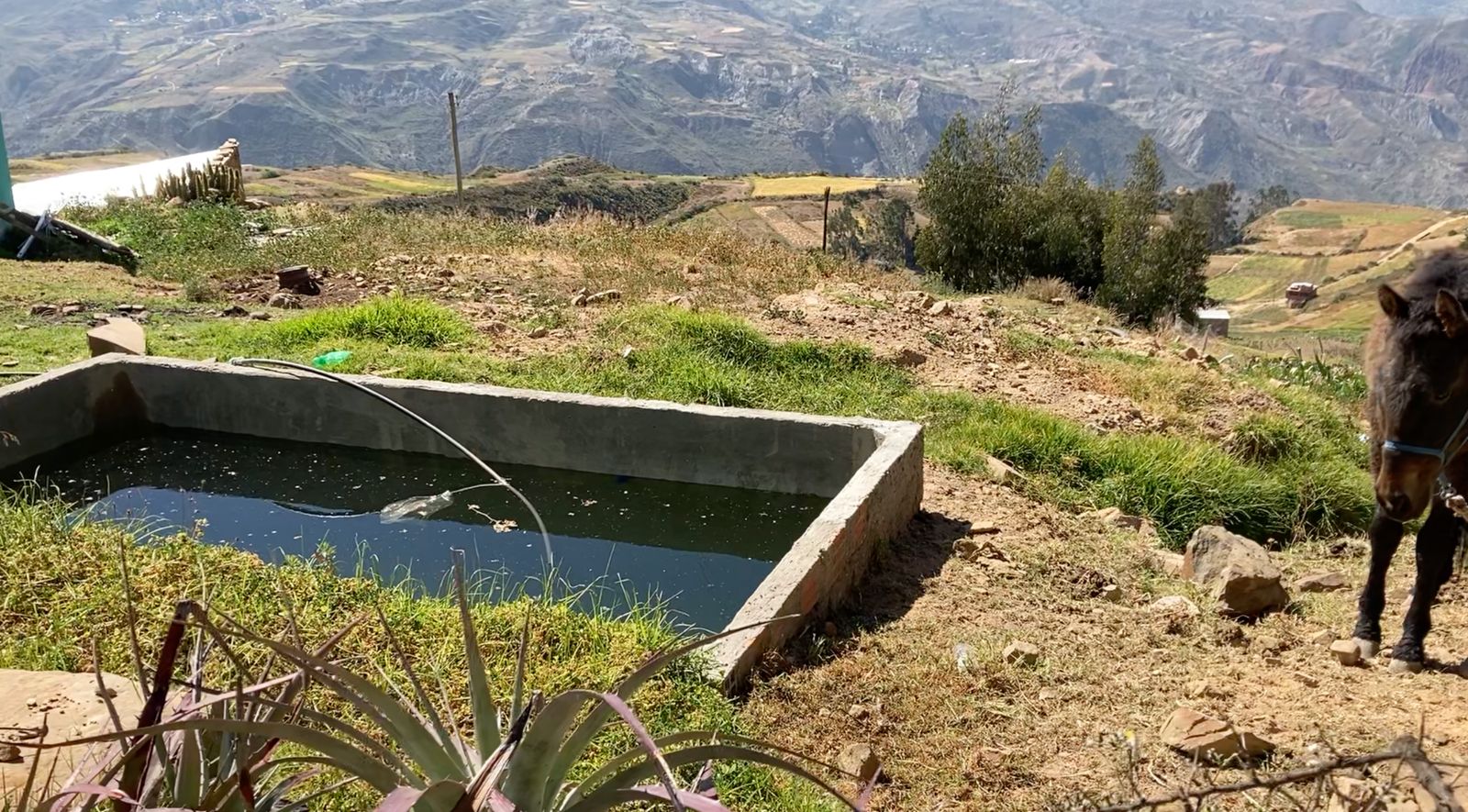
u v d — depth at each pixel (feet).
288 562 18.20
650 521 23.63
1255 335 210.38
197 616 6.95
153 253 47.91
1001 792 13.12
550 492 24.67
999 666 16.10
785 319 37.17
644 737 5.91
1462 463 16.15
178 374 26.81
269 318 36.14
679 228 57.36
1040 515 23.44
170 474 25.25
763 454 24.12
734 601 20.29
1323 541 25.08
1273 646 17.71
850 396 30.35
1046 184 82.48
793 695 15.03
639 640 15.81
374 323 32.68
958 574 19.90
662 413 24.54
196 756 7.57
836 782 13.12
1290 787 12.55
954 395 30.71
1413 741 7.52
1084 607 18.90
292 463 25.81
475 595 18.89
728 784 12.58
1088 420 30.40
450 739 8.04
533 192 285.84
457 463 25.91
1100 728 14.61
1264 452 29.45
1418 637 17.16
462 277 42.29
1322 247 421.59
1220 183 348.38
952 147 77.30
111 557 17.46
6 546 17.66
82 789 6.67
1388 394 15.55
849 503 19.06
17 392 24.48
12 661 14.03
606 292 39.06
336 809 11.15
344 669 7.40
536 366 30.17
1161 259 76.07
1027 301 55.11
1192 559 21.09
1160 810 12.34
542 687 13.96
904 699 15.15
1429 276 15.81
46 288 38.75
